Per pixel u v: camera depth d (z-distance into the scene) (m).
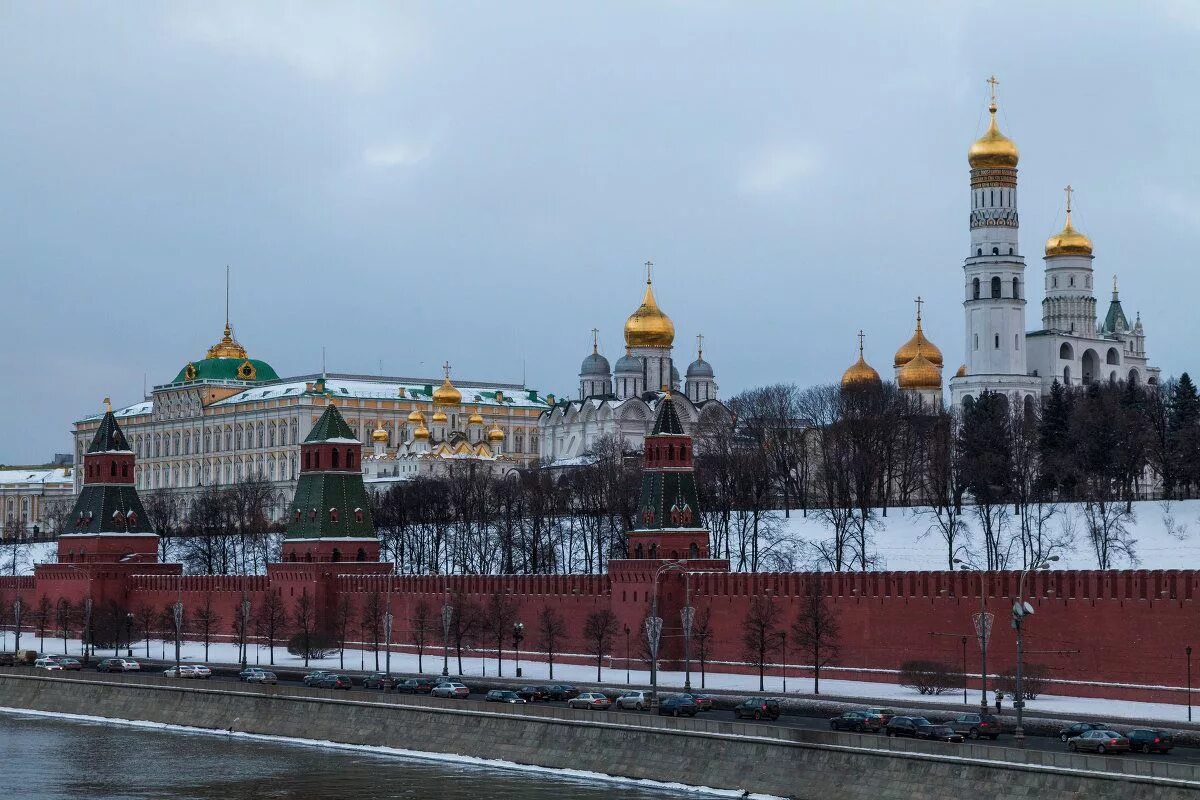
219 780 178.25
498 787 170.25
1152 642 182.00
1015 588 193.25
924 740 150.88
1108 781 137.50
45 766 187.88
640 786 168.50
